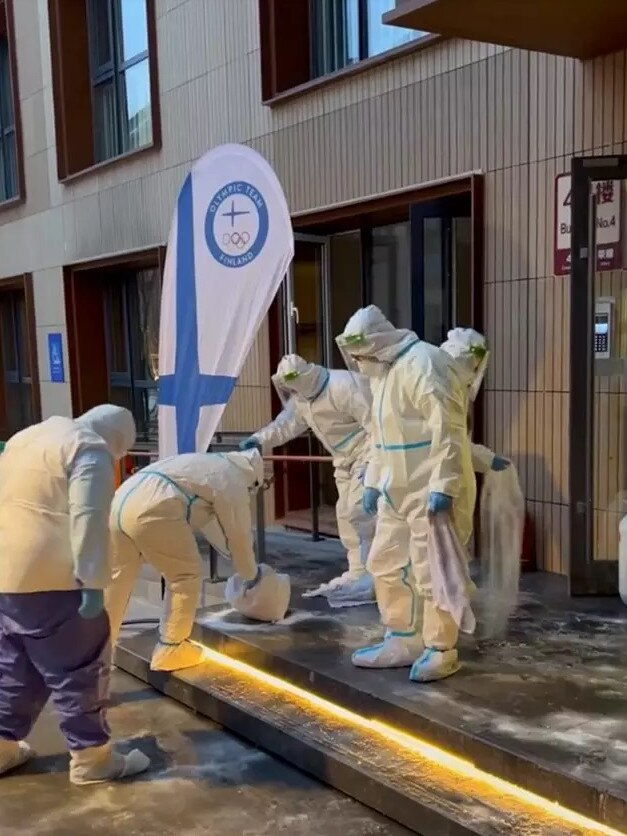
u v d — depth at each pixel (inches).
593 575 161.5
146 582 207.8
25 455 117.0
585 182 154.9
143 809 114.7
